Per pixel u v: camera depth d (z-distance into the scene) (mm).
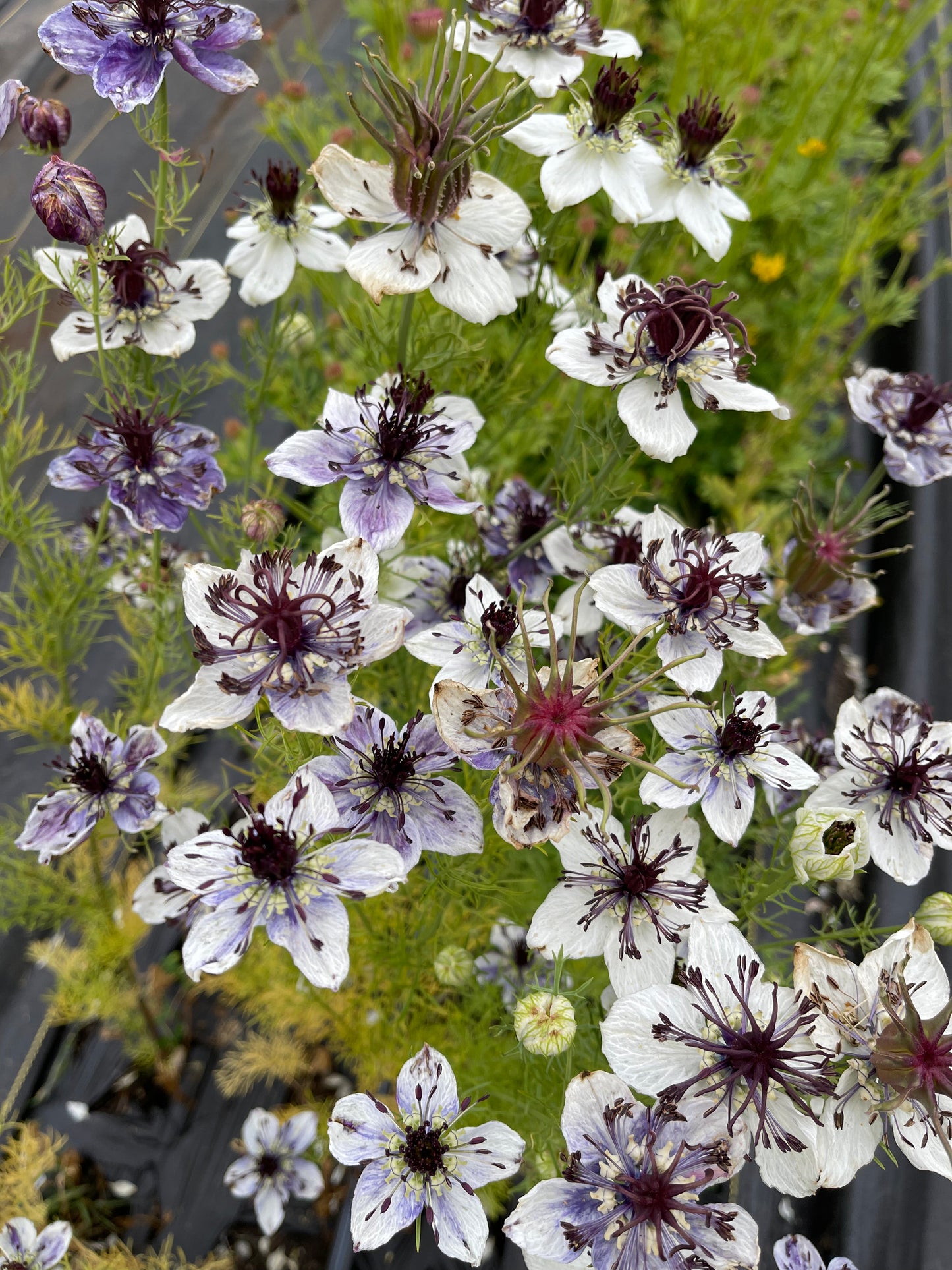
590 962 289
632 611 232
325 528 318
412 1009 308
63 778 282
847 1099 199
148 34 237
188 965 183
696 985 197
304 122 405
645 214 283
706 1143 193
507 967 296
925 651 441
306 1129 325
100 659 407
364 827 214
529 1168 291
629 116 279
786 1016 198
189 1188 338
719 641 231
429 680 313
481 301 238
